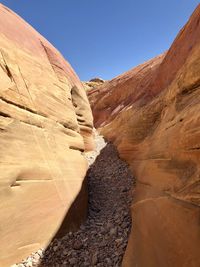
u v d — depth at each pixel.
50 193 6.77
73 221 7.21
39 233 5.93
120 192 9.38
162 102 9.83
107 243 6.10
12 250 5.14
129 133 12.30
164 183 5.37
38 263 5.40
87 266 5.39
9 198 5.36
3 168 5.39
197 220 3.51
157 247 4.25
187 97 6.36
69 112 10.17
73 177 8.45
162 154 6.34
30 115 7.01
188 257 3.36
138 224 5.66
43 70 8.92
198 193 3.68
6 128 5.84
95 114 34.03
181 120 5.52
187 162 4.71
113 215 7.77
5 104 6.05
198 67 6.07
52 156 7.50
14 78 6.75
